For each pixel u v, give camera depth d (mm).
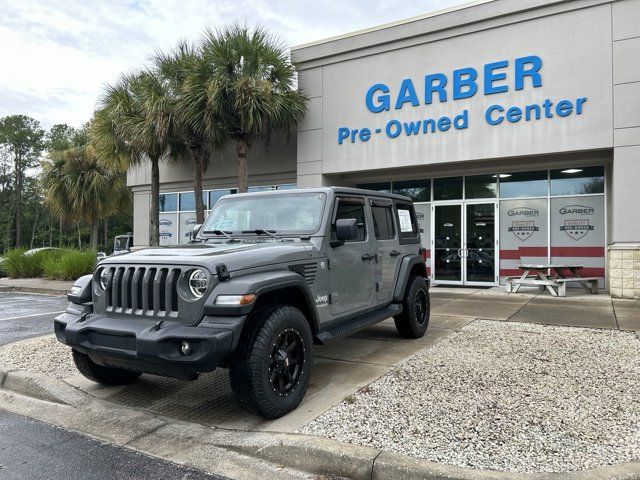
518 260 12617
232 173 15727
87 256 17141
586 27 10305
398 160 12383
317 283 4461
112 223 54875
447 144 11797
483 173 13008
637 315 7996
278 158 14734
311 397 4273
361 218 5441
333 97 13266
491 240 12977
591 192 11898
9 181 64125
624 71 9992
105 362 3969
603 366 5004
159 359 3465
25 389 4871
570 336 6445
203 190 17000
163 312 3695
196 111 12438
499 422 3598
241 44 12258
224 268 3611
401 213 6578
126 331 3650
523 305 9312
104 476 3127
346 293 4938
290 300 4297
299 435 3436
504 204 12820
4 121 63469
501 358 5371
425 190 13875
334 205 4875
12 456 3426
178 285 3625
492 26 11227
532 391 4258
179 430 3768
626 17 9984
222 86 11953
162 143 13766
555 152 10633
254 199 5199
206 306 3516
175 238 17656
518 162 11820
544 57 10703
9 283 16047
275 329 3711
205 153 14773
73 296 4293
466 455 3084
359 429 3533
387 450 3174
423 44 12070
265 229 4922
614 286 10102
